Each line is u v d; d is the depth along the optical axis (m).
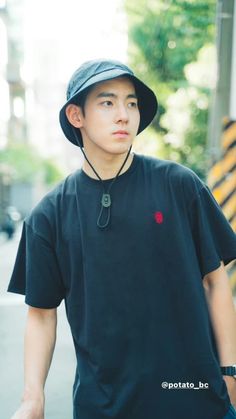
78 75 1.41
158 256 1.35
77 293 1.42
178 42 10.86
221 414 1.33
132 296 1.34
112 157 1.38
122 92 1.37
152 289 1.34
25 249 1.55
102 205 1.38
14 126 47.28
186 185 1.39
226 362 1.38
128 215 1.36
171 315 1.34
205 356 1.32
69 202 1.43
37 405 1.39
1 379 3.96
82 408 1.39
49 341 1.52
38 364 1.47
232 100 6.50
